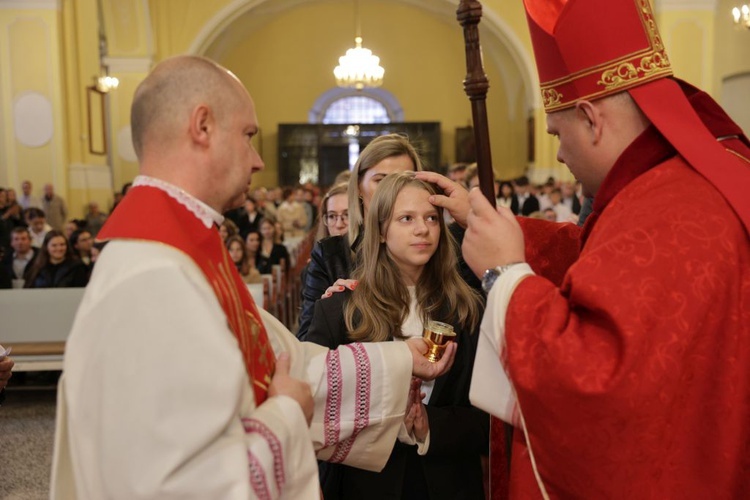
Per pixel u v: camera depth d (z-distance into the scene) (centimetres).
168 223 142
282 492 141
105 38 1586
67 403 135
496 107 2158
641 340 133
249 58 2181
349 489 214
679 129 152
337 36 2191
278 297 735
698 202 145
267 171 2217
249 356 152
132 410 126
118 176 1591
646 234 142
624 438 134
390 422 181
